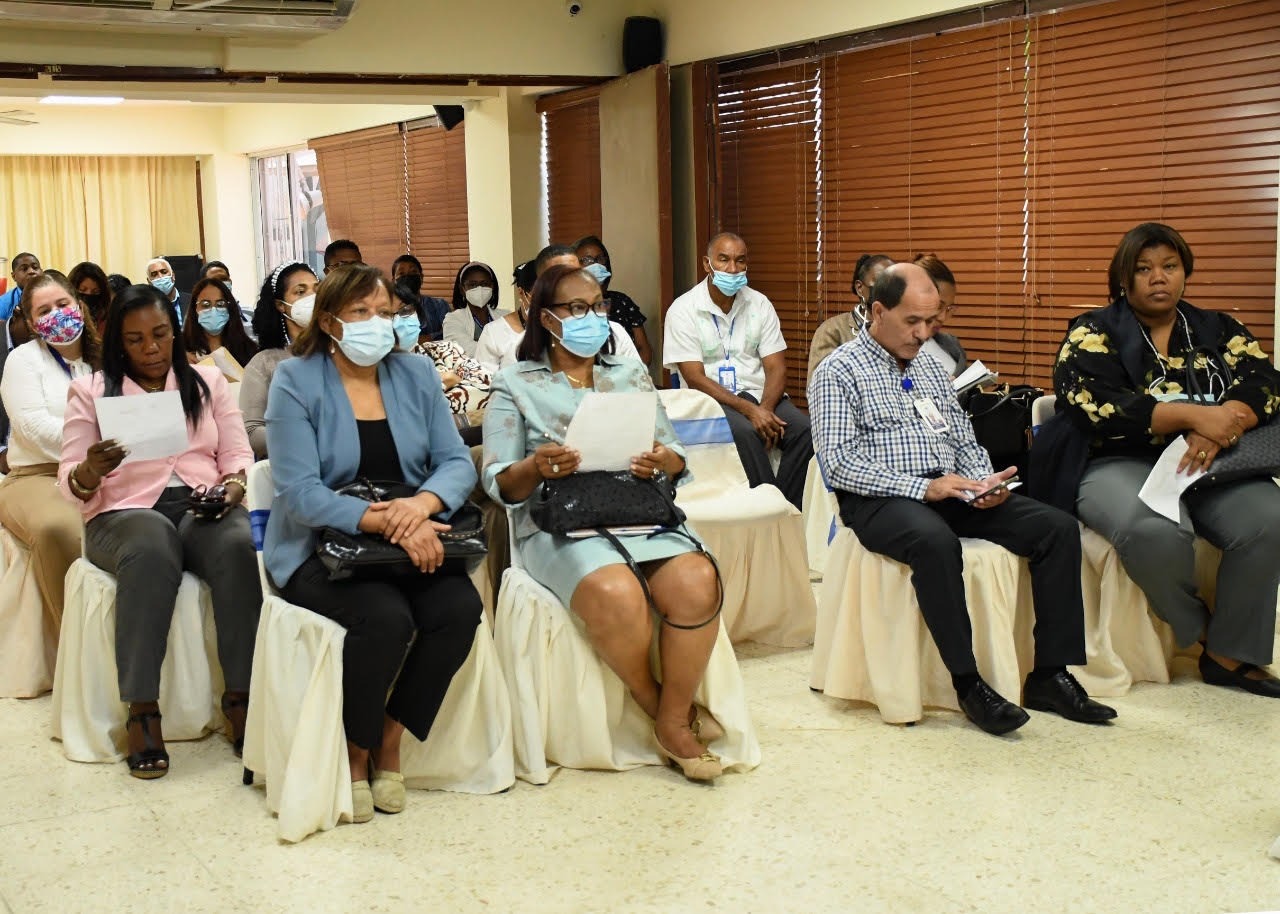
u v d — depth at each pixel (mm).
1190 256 3672
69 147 11758
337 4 5891
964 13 5258
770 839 2727
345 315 3004
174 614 3320
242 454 3607
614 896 2496
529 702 3068
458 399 4238
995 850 2646
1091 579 3643
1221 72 4441
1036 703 3482
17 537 3762
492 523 3461
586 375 3334
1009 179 5234
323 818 2816
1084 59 4883
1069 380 3705
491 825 2838
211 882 2594
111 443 3203
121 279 7391
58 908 2500
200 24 5766
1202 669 3693
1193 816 2785
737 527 3871
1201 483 3564
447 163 8836
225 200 12508
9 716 3607
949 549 3262
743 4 6246
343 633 2830
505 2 6652
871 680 3412
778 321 5516
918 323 3518
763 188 6445
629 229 6738
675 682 3037
